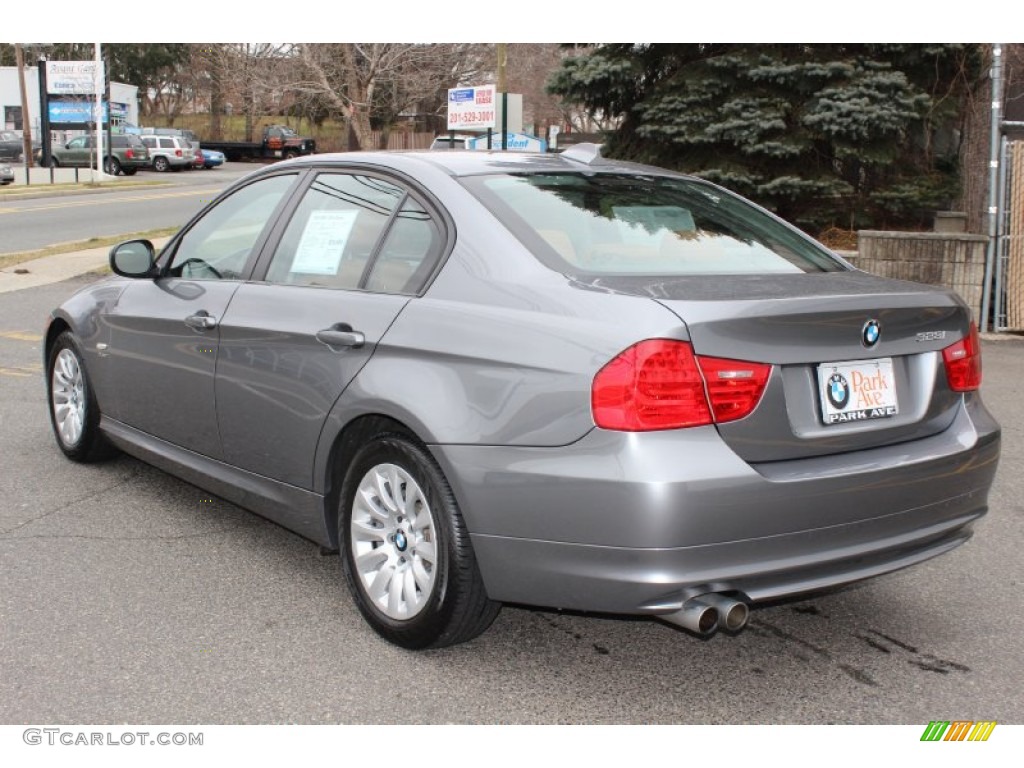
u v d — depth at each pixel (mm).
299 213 4527
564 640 3920
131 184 39844
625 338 3107
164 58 78000
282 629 3936
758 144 13625
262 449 4328
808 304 3258
